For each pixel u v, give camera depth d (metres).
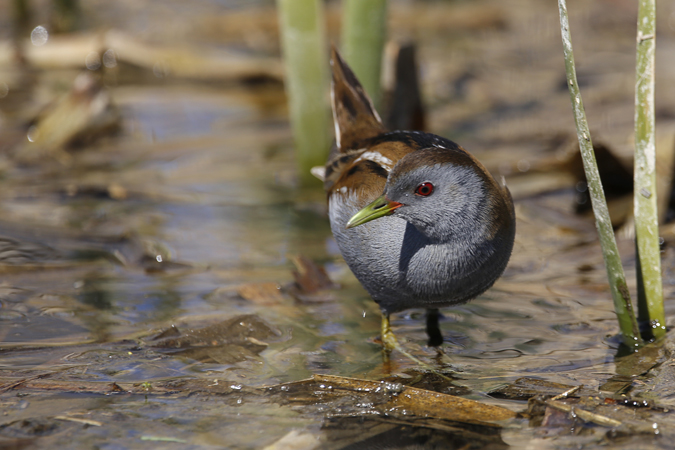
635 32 19.91
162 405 5.88
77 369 6.47
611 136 12.77
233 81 16.41
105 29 18.44
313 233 9.91
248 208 10.74
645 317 7.17
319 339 7.24
